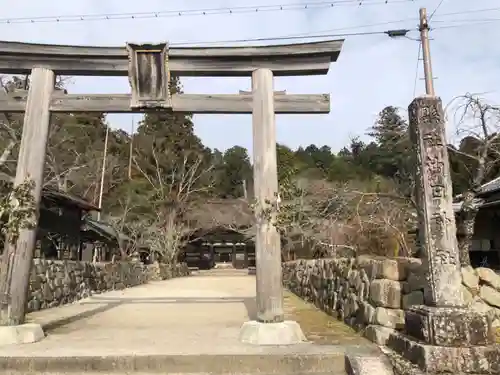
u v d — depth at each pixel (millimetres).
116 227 23984
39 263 9891
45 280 10141
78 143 28938
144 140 36312
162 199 29312
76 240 14977
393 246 10250
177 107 6637
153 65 6566
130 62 6582
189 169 33469
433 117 5043
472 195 8523
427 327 4402
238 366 4816
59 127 23359
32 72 6758
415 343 4461
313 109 6637
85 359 4816
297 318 8133
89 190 28969
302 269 12969
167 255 27578
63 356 4848
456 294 4562
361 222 11367
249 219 33969
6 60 6738
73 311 9523
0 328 5656
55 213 13086
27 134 6535
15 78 14742
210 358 4836
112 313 9195
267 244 6055
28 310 9102
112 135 37625
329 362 4859
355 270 7086
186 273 31125
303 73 6762
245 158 50781
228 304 10945
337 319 7902
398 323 5477
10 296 5945
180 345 5453
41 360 4809
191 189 35500
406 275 5656
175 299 12273
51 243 16797
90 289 13570
